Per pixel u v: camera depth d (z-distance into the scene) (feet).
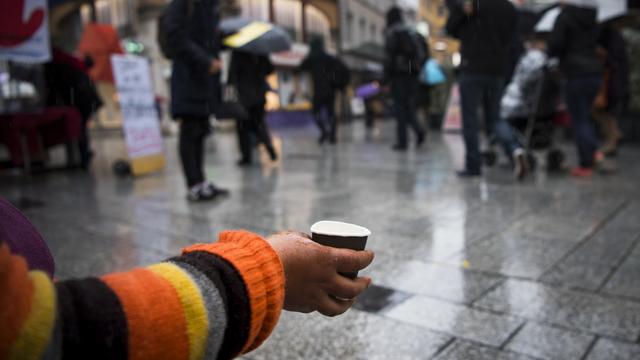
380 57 107.45
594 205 13.52
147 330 1.52
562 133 30.37
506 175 18.88
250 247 1.94
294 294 2.15
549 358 6.07
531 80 19.35
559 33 17.25
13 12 17.43
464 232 11.27
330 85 34.27
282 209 13.96
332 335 6.72
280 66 75.31
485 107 18.88
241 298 1.75
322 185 17.71
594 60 17.66
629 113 28.76
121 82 21.20
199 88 14.89
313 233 2.55
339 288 2.26
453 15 17.84
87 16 71.05
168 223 12.71
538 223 11.85
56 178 21.53
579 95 17.81
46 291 1.40
